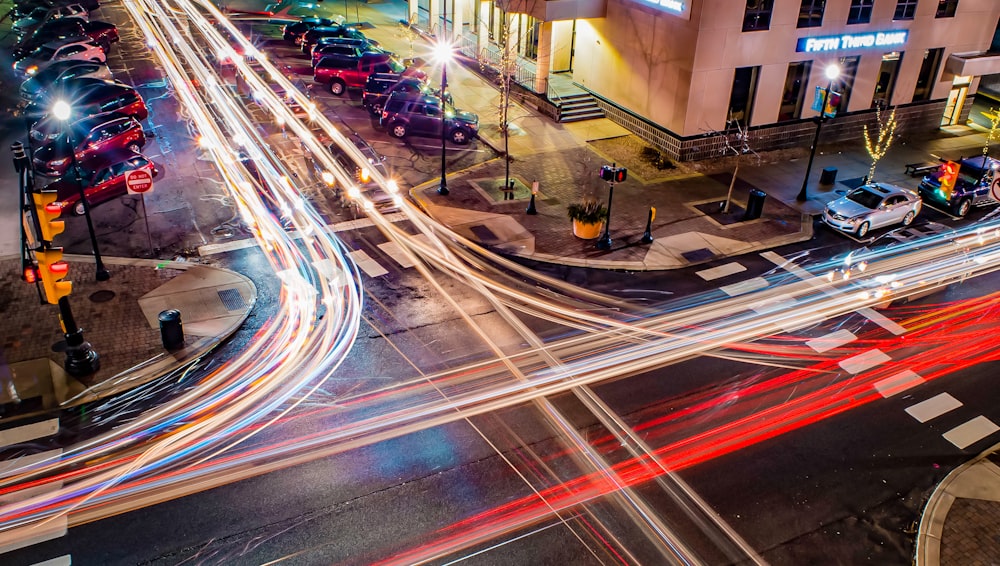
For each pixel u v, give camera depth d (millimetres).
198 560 11922
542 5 31672
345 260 21781
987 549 12828
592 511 13250
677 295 20797
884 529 13273
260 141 30047
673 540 12734
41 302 18656
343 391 16156
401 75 34500
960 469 14633
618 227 24578
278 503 13094
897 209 25312
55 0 44531
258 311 19031
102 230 22453
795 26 29766
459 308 19641
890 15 31625
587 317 19500
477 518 12992
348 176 27391
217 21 48781
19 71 35406
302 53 42375
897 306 20578
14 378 15922
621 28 32250
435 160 29375
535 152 30500
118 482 13391
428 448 14570
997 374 17594
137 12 49719
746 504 13633
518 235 23781
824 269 22516
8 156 27219
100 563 11789
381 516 12938
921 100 34938
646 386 16734
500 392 16297
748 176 29266
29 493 13086
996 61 33844
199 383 16234
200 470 13742
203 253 21547
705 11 27547
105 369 16391
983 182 27016
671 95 30109
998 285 21953
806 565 12445
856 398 16609
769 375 17312
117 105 29781
